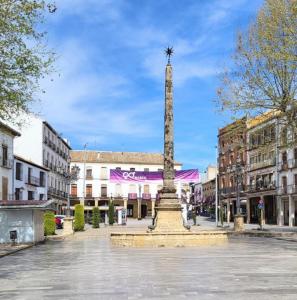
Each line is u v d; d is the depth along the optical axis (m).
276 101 31.06
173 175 26.56
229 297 9.16
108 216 63.62
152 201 99.50
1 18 15.95
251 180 70.62
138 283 11.18
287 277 12.02
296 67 28.42
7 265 16.05
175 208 25.97
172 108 27.08
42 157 64.19
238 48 31.38
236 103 31.52
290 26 28.42
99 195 98.00
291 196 58.66
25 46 16.55
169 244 23.81
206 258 17.34
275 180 63.22
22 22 16.19
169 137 26.83
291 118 30.89
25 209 26.31
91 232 39.81
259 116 32.94
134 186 99.19
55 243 28.22
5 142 46.81
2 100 16.77
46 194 65.06
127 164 100.38
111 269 14.20
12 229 26.27
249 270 13.54
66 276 12.79
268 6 30.08
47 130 67.75
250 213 71.31
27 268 15.02
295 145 31.91
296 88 30.45
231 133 34.53
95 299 9.16
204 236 24.31
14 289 10.67
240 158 72.25
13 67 16.53
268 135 34.38
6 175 47.44
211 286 10.58
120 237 24.84
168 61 27.34
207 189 102.25
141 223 68.56
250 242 27.23
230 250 21.27
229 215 76.94
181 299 9.00
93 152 101.81
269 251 20.56
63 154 81.31
